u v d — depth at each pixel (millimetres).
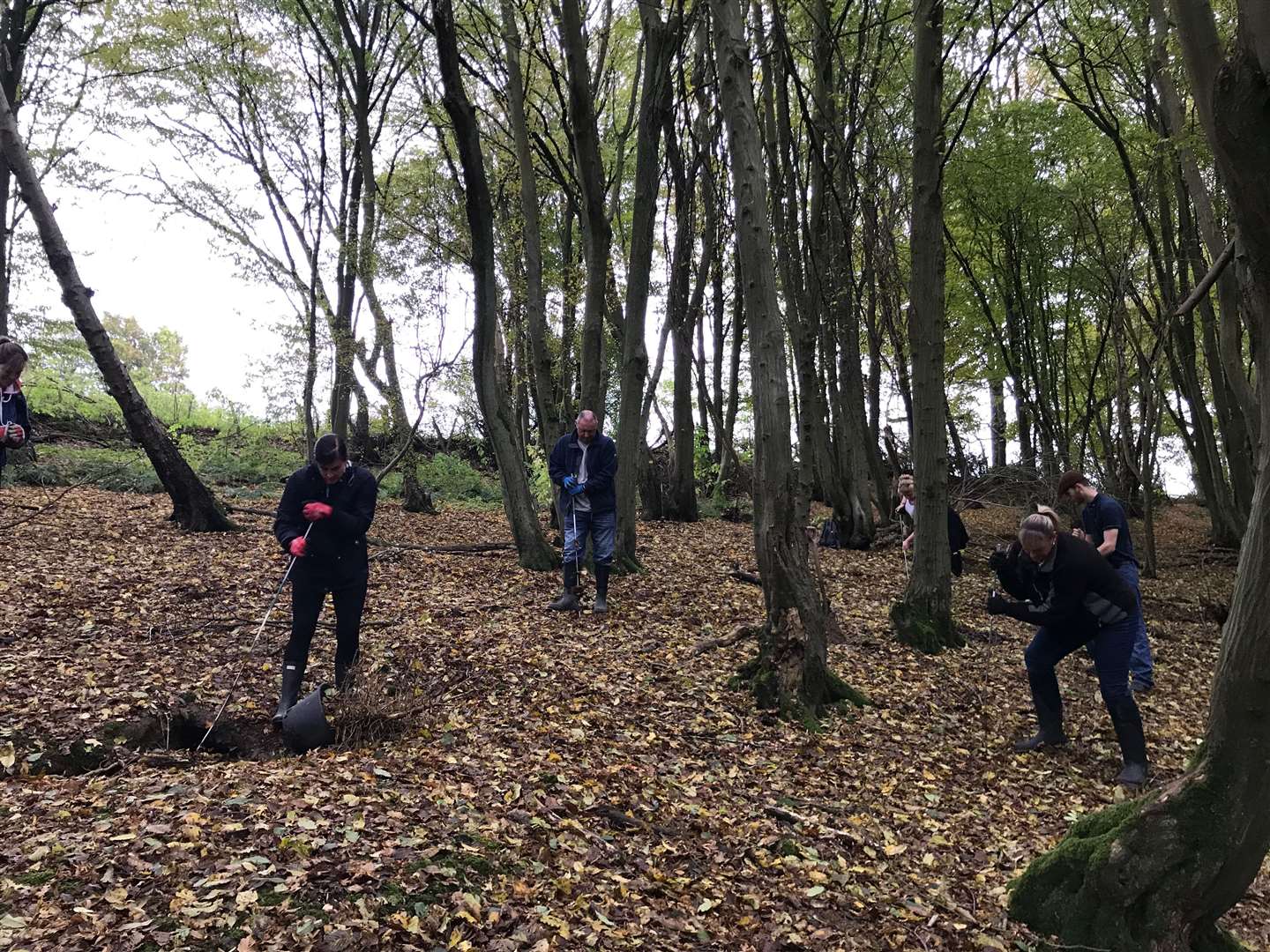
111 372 9305
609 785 4309
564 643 6719
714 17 5781
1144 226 11984
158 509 10938
